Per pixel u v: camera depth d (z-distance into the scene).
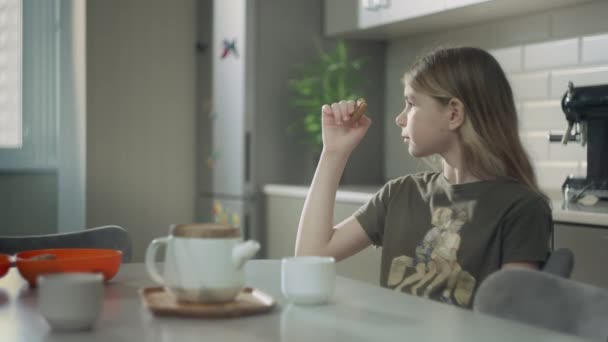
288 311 0.93
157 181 3.67
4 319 0.89
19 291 1.06
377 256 2.65
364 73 3.55
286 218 3.19
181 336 0.80
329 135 1.53
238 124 3.34
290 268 0.97
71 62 3.53
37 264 1.07
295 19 3.42
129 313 0.91
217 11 3.51
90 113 3.48
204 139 3.63
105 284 1.12
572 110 2.12
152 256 0.99
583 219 1.95
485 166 1.48
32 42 3.60
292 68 3.42
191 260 0.92
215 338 0.79
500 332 0.83
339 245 1.54
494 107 1.50
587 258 1.95
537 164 2.83
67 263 1.08
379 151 3.61
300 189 3.08
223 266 0.92
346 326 0.85
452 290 1.41
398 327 0.85
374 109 3.58
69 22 3.53
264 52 3.35
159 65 3.67
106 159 3.53
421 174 1.60
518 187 1.44
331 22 3.41
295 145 3.44
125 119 3.58
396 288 1.49
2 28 3.56
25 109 3.61
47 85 3.64
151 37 3.64
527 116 2.88
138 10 3.60
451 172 1.54
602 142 2.20
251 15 3.32
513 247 1.37
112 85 3.54
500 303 1.00
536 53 2.84
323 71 3.33
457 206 1.46
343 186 3.29
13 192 3.60
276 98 3.38
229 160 3.40
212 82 3.54
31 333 0.82
